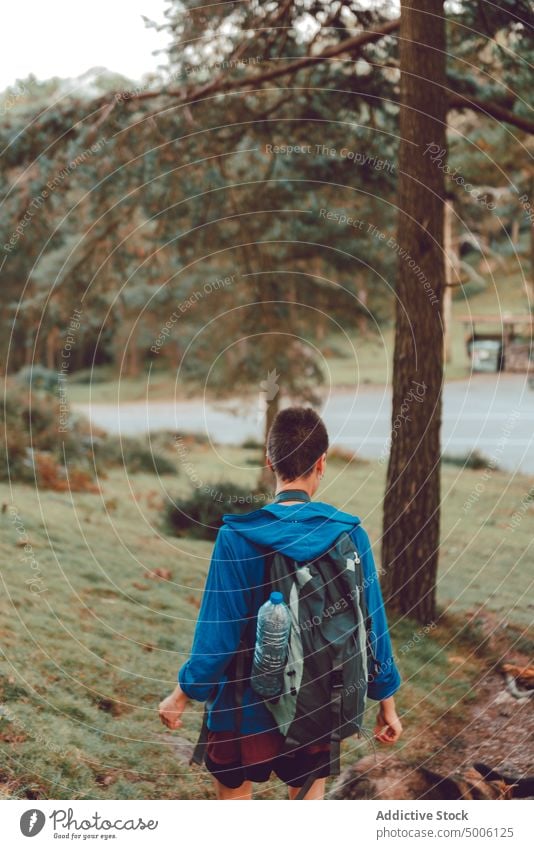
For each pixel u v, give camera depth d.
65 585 4.96
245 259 9.60
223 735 2.15
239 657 2.12
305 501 2.25
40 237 8.25
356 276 9.98
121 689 3.65
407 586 4.86
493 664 4.18
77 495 8.56
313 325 10.60
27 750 3.04
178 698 2.16
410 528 4.86
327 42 6.37
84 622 4.38
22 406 10.20
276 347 10.35
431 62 4.81
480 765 3.22
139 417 18.69
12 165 7.23
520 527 7.42
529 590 5.43
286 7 6.08
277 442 2.29
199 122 7.42
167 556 6.40
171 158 7.52
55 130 7.13
